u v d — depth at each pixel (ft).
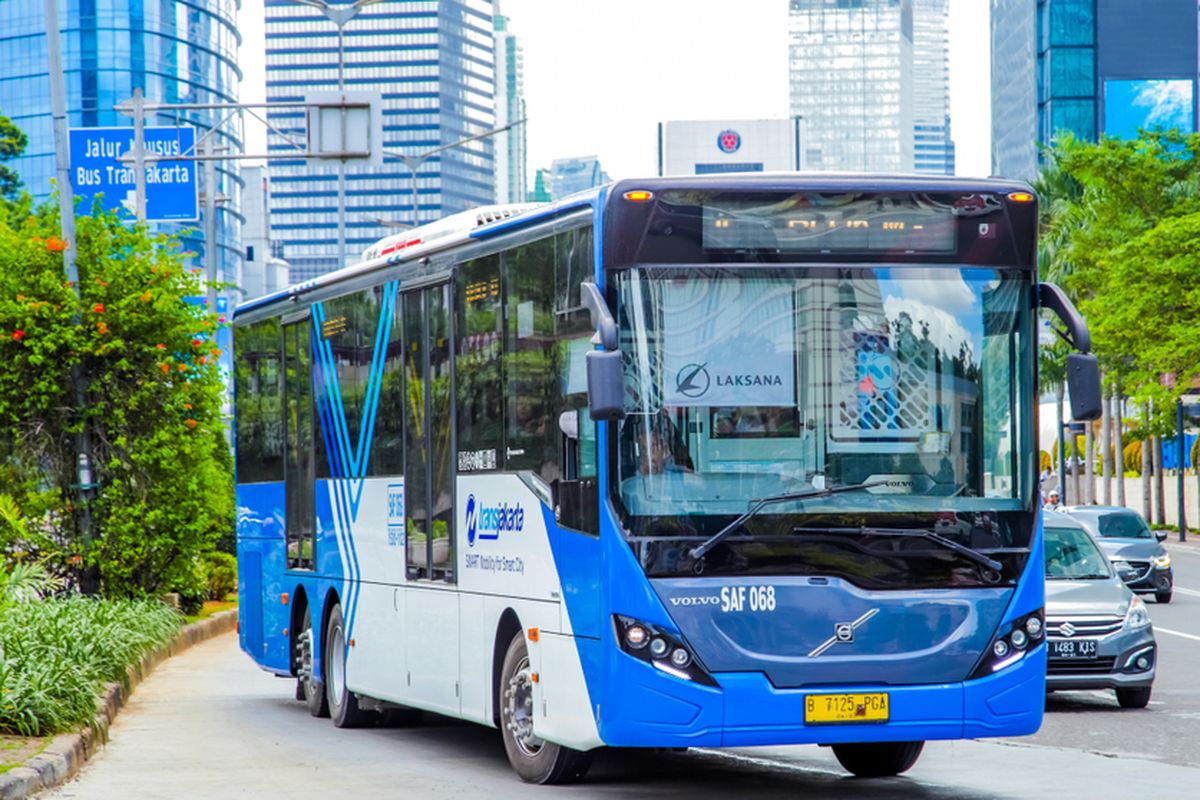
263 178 463.42
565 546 39.22
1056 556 67.31
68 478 89.66
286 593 63.10
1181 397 209.56
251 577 68.18
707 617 36.47
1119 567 119.96
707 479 36.86
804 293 37.63
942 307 38.11
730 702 36.29
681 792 41.34
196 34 487.61
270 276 461.37
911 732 37.06
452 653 46.96
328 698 58.65
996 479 38.01
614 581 36.68
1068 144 195.00
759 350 37.37
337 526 57.16
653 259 37.29
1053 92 400.88
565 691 39.32
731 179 37.73
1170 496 291.79
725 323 37.32
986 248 38.47
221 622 108.88
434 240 49.26
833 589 36.88
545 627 40.47
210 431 93.30
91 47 461.37
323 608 58.65
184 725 58.54
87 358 89.71
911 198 38.19
